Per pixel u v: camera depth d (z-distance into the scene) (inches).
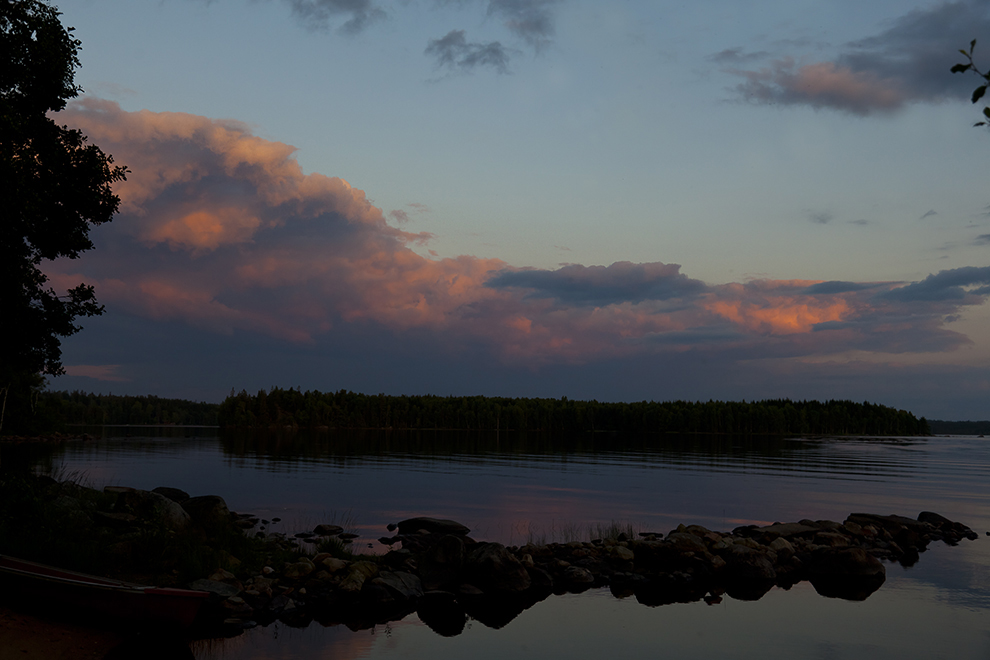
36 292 950.4
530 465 2928.2
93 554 663.8
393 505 1517.0
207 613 650.2
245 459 2965.1
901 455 4436.5
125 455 2957.7
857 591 855.7
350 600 724.0
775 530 1117.1
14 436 4047.7
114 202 935.0
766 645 633.6
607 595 817.5
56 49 803.4
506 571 808.3
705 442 6107.3
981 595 839.1
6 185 730.2
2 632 478.0
